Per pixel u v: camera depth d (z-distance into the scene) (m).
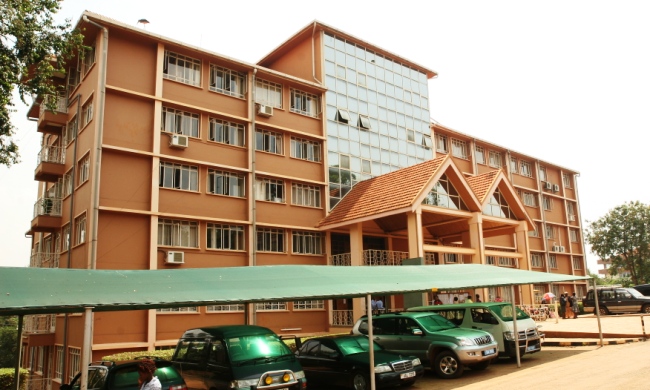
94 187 20.09
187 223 22.70
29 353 26.42
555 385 11.91
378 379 12.38
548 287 44.31
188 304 9.35
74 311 9.20
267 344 11.87
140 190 21.42
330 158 28.56
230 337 11.63
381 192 25.66
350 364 12.91
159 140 22.12
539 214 45.09
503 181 27.91
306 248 26.67
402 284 13.17
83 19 20.81
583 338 21.06
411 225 22.77
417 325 15.34
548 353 18.19
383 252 26.19
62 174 24.12
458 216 25.31
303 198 27.20
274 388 10.77
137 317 20.14
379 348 14.16
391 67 33.91
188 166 23.23
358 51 31.86
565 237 48.22
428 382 13.99
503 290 33.47
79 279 9.30
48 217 23.56
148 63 22.62
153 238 21.20
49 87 17.00
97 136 20.45
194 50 23.75
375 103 32.03
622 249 51.59
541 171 47.25
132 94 21.67
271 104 26.98
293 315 25.11
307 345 14.41
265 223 25.00
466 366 15.72
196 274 11.18
